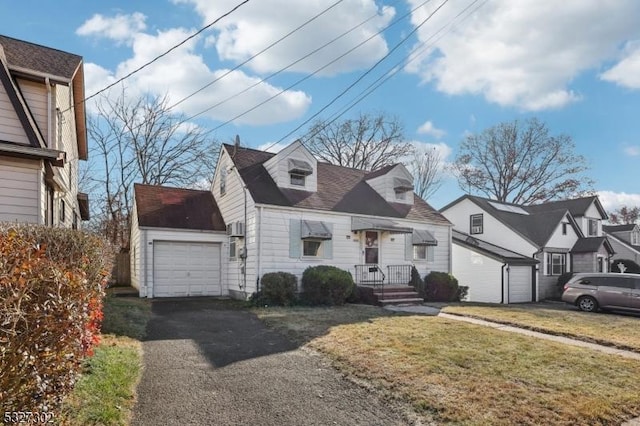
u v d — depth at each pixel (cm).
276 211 1391
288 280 1309
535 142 3516
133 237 1828
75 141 1542
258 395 493
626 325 1065
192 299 1428
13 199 861
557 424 427
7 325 272
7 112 882
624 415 459
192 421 414
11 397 272
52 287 306
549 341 802
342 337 769
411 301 1409
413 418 439
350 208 1573
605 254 2405
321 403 475
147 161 2609
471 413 444
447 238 1839
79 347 347
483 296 2042
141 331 815
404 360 620
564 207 2673
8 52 986
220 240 1617
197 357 648
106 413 392
